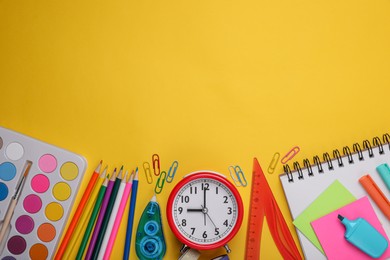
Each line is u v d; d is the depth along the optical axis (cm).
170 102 121
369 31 120
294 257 114
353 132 117
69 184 118
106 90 123
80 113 123
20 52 127
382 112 118
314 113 119
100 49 124
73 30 125
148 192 119
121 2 125
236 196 110
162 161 120
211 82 121
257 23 122
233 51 121
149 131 121
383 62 119
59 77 125
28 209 118
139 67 123
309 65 120
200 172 112
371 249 108
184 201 111
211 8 123
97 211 117
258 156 118
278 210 117
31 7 127
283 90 120
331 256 111
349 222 109
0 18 129
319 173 115
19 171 120
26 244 117
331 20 121
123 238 117
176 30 123
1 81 127
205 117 120
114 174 119
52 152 120
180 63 122
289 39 121
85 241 116
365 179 112
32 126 125
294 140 118
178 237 109
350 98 119
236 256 116
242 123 120
